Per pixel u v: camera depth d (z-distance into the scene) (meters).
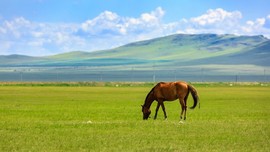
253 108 54.59
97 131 30.55
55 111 49.03
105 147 24.66
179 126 33.03
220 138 27.66
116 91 104.06
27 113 46.12
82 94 90.00
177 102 68.75
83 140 26.81
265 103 64.62
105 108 54.22
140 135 28.70
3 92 94.56
